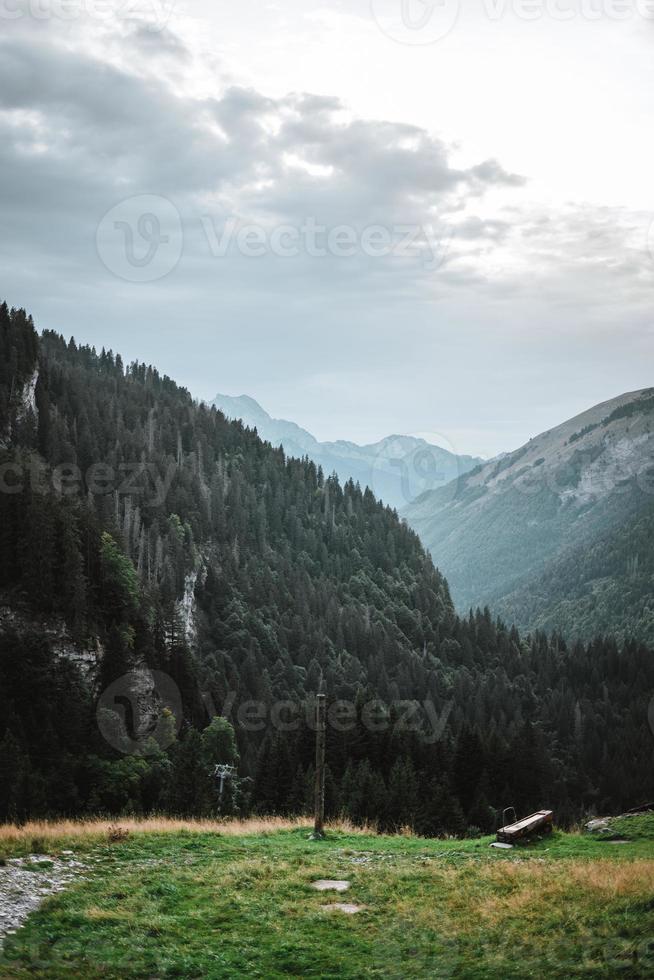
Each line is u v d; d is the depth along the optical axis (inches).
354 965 794.2
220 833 1467.8
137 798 3705.7
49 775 3511.3
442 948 829.8
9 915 927.0
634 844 1379.2
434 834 2906.0
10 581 4279.0
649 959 746.2
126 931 884.6
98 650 4451.3
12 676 4023.1
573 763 7460.6
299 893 1031.6
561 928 854.5
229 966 793.6
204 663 7790.4
